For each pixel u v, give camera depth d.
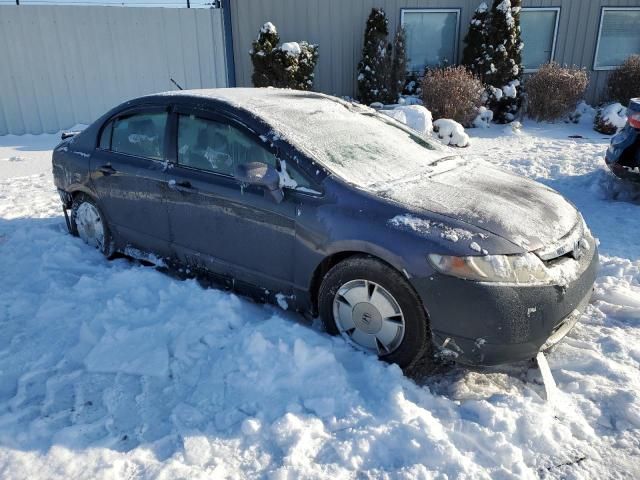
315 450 2.26
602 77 12.52
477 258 2.51
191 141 3.51
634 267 4.04
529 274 2.55
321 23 11.20
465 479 2.10
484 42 11.03
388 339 2.76
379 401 2.51
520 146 8.94
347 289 2.85
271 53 9.90
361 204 2.81
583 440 2.36
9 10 9.22
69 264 4.11
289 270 3.07
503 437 2.30
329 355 2.71
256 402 2.51
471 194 3.03
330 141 3.29
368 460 2.22
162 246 3.76
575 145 8.77
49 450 2.22
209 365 2.77
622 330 3.28
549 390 2.61
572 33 12.16
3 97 9.62
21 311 3.38
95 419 2.43
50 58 9.66
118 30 9.91
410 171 3.30
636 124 5.35
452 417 2.47
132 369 2.74
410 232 2.62
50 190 6.53
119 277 3.64
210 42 10.55
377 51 10.73
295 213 2.95
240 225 3.21
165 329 3.02
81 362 2.84
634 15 12.21
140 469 2.14
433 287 2.54
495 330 2.50
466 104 10.06
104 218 4.18
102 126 4.18
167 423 2.41
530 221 2.82
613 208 5.56
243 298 3.48
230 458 2.22
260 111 3.34
